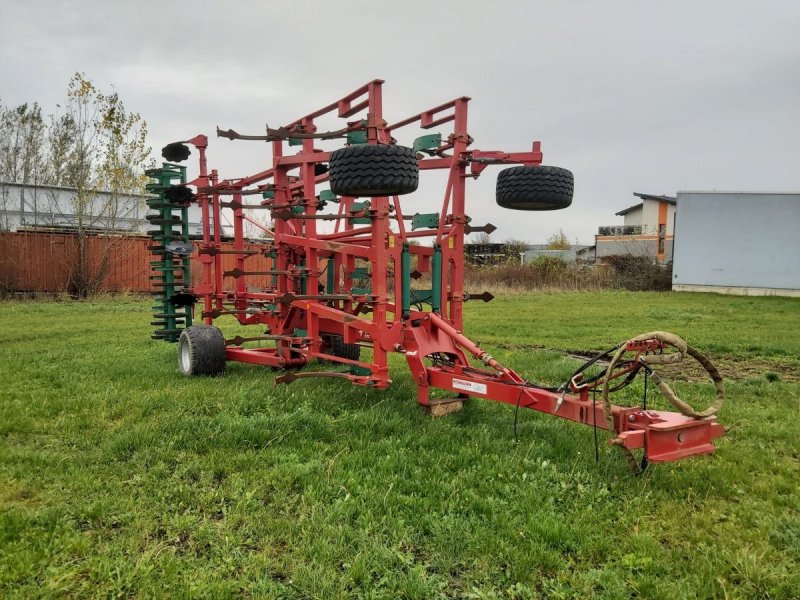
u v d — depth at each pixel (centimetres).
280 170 722
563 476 416
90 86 2386
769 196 2661
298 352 709
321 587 284
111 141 2427
